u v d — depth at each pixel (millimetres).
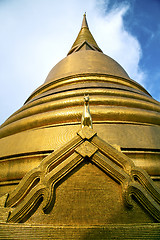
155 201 5613
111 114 11281
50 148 9336
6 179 9281
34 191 5328
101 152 6230
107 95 13367
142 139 10000
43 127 11375
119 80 16953
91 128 6590
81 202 5375
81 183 5699
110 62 21188
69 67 19391
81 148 6109
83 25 34562
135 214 5309
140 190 5500
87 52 21578
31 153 9523
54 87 16359
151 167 8758
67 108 11812
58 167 5750
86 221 5078
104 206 5352
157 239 4883
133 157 9047
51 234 4789
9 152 10172
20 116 13922
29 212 5172
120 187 5715
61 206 5297
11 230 4824
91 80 15820
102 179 5812
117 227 4945
